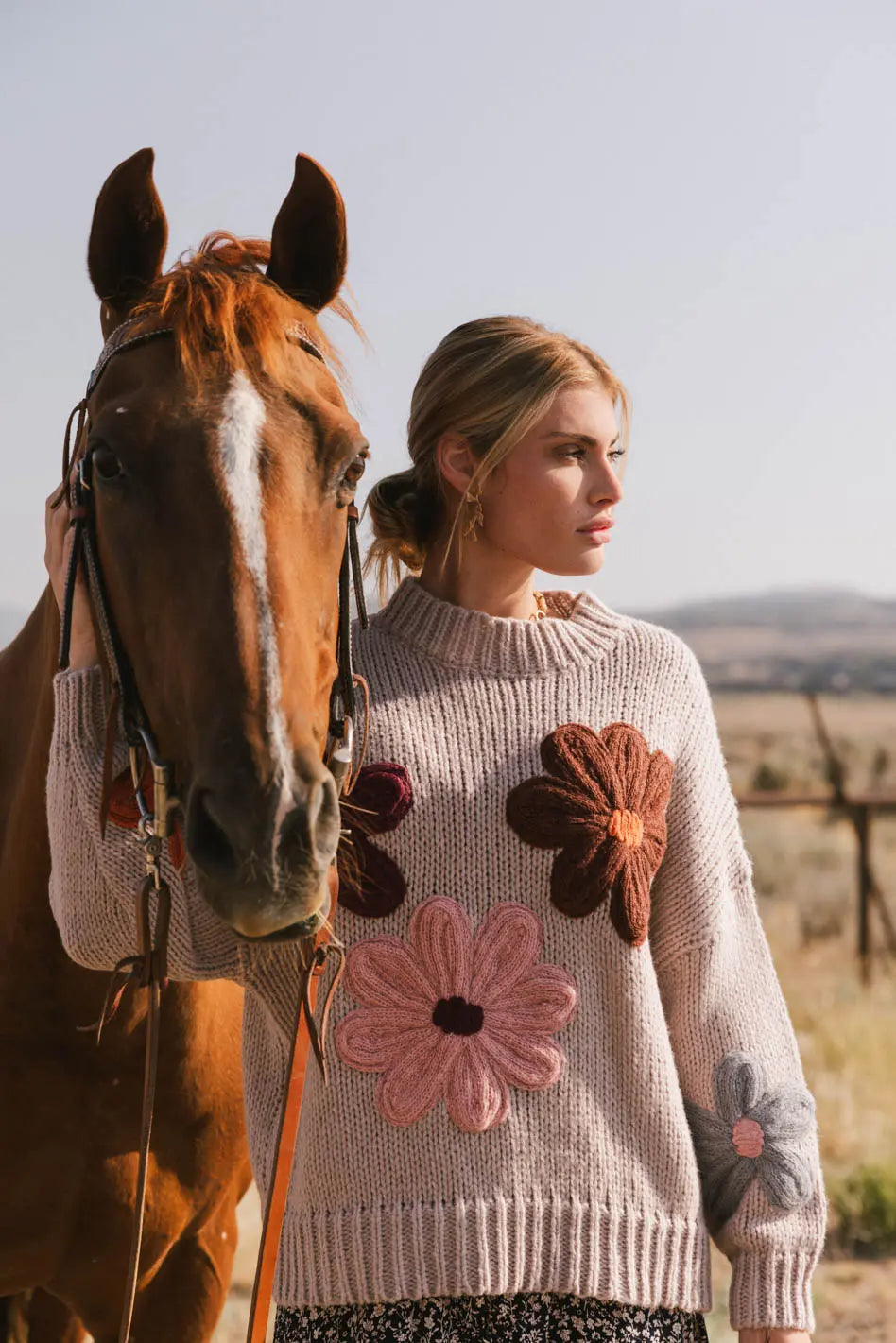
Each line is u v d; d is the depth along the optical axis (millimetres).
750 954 1838
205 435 1591
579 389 1790
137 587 1619
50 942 2080
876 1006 7043
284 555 1559
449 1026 1657
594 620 1840
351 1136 1664
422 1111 1642
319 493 1637
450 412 1825
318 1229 1662
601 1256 1634
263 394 1654
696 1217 1696
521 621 1785
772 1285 1721
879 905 8219
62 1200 2168
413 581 1849
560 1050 1668
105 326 1935
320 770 1479
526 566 1875
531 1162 1641
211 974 1732
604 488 1806
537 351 1778
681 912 1809
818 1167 1745
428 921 1678
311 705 1544
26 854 2074
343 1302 1641
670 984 1818
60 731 1769
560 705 1767
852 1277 4004
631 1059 1691
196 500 1566
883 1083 5574
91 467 1721
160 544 1584
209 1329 2344
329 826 1479
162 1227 2215
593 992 1700
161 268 1925
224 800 1446
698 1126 1778
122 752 1775
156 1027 1630
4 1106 2129
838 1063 5910
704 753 1858
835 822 16391
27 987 2105
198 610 1537
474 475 1792
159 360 1699
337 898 1701
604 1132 1670
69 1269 2223
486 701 1758
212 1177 2264
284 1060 1797
